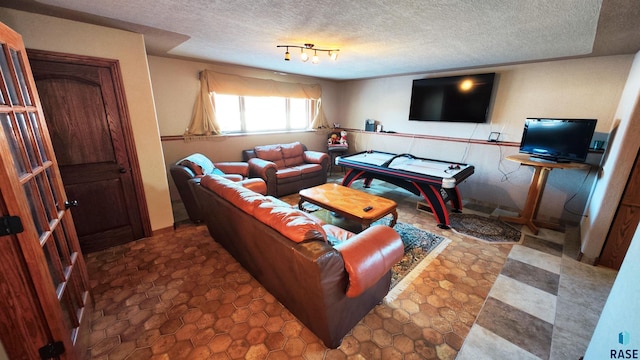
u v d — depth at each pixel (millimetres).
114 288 2049
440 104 4340
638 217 2135
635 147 2061
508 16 1854
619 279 1080
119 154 2555
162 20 2096
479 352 1520
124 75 2434
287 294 1668
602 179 2602
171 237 2881
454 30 2199
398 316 1787
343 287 1398
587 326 1701
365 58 3369
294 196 4398
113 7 1835
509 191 3816
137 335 1626
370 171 3758
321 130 5941
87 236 2512
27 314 1129
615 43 2367
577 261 2449
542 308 1858
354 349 1539
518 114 3664
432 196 3188
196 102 4082
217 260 2443
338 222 3330
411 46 2740
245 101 4668
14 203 1028
